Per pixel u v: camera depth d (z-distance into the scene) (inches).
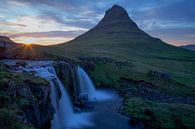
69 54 3922.2
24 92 965.2
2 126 647.8
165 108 2000.5
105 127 1501.0
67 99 1879.9
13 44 2802.7
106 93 2677.2
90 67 3334.2
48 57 2982.3
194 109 2041.1
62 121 1515.7
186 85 3469.5
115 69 3740.2
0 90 871.1
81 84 2714.1
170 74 4207.7
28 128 709.9
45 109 1125.1
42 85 1139.9
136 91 2817.4
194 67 5866.1
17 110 806.5
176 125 1604.3
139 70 4015.8
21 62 1934.1
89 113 1800.0
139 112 1854.1
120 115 1779.0
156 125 1577.3
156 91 2947.8
